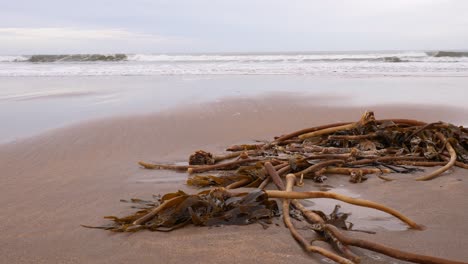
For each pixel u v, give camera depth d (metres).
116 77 21.28
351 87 15.80
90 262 2.86
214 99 12.52
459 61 30.33
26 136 7.91
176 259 2.84
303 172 4.73
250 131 8.39
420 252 2.92
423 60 31.59
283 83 17.30
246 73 22.72
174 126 8.82
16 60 37.75
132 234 3.28
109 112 10.59
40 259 2.94
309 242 2.99
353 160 5.34
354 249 2.90
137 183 4.88
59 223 3.64
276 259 2.79
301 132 6.45
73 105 11.98
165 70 25.39
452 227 3.39
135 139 7.63
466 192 4.32
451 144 5.56
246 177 4.45
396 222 3.50
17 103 12.46
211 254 2.89
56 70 26.39
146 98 13.14
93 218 3.75
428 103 11.95
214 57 39.00
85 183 4.94
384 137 5.90
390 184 4.64
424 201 4.06
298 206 3.56
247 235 3.18
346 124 6.43
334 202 4.02
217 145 7.14
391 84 16.86
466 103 11.90
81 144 7.26
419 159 5.48
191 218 3.36
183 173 5.27
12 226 3.60
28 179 5.20
